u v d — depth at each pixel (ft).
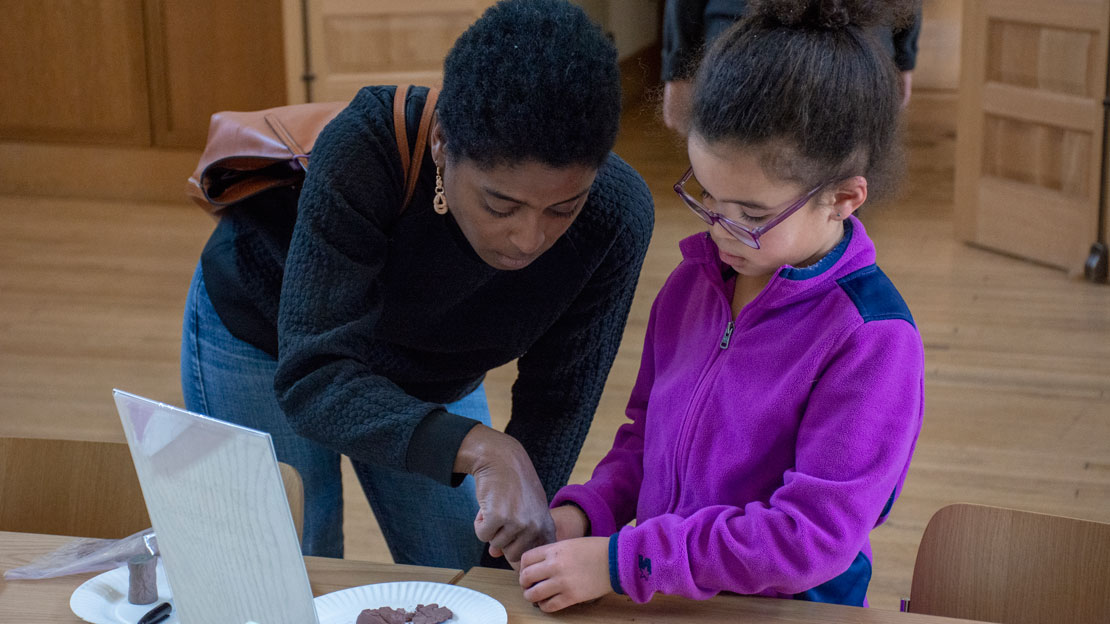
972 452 10.04
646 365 4.85
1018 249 15.65
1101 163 14.30
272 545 3.16
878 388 3.83
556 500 4.58
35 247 16.21
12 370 11.85
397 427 4.07
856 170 3.79
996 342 12.64
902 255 15.78
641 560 3.88
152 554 4.13
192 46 17.92
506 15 3.76
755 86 3.64
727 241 3.94
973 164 16.01
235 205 5.29
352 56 17.52
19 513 5.12
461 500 5.74
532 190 3.80
